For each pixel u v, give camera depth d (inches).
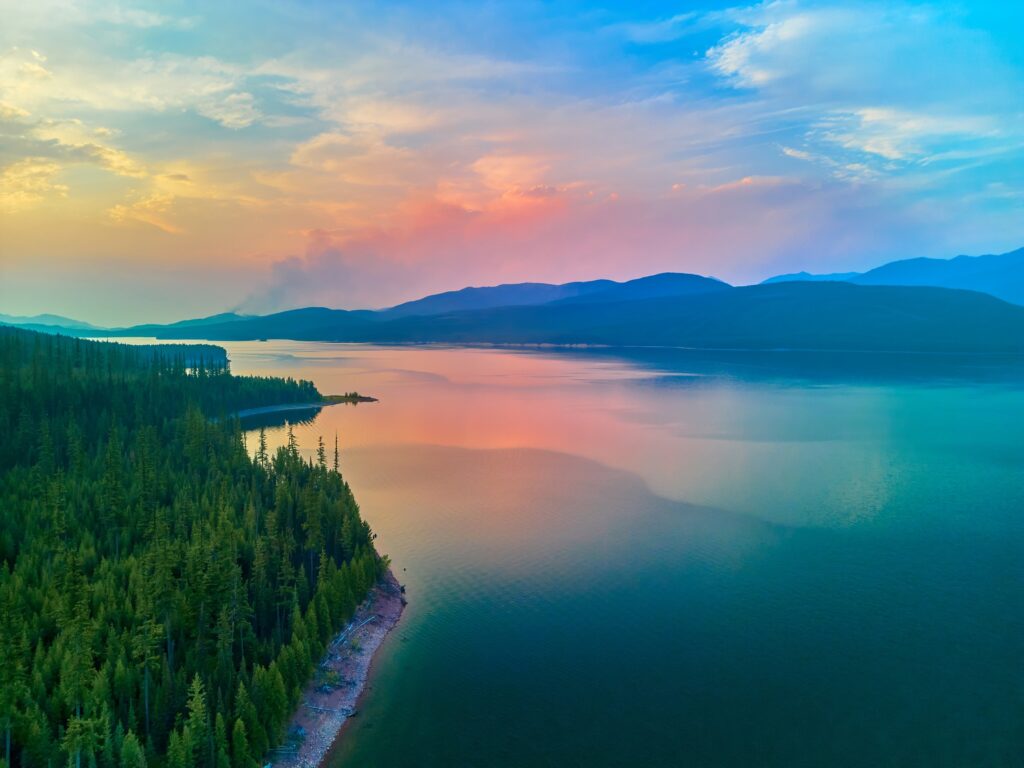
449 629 3351.4
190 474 5457.7
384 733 2591.0
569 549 4389.8
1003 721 2632.9
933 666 3016.7
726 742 2529.5
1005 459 7047.2
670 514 5132.9
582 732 2586.1
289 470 5565.9
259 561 3353.8
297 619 3009.4
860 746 2498.8
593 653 3129.9
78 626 2682.1
